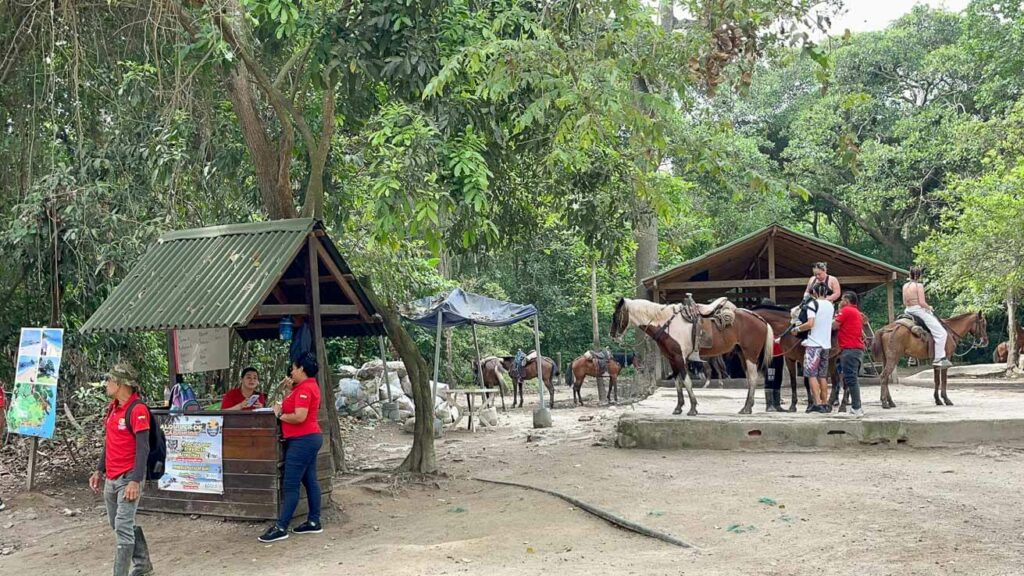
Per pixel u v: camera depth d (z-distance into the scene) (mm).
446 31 10562
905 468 10734
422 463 11109
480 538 7996
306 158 13281
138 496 6895
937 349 14891
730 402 17703
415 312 18219
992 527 7641
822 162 38500
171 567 7492
